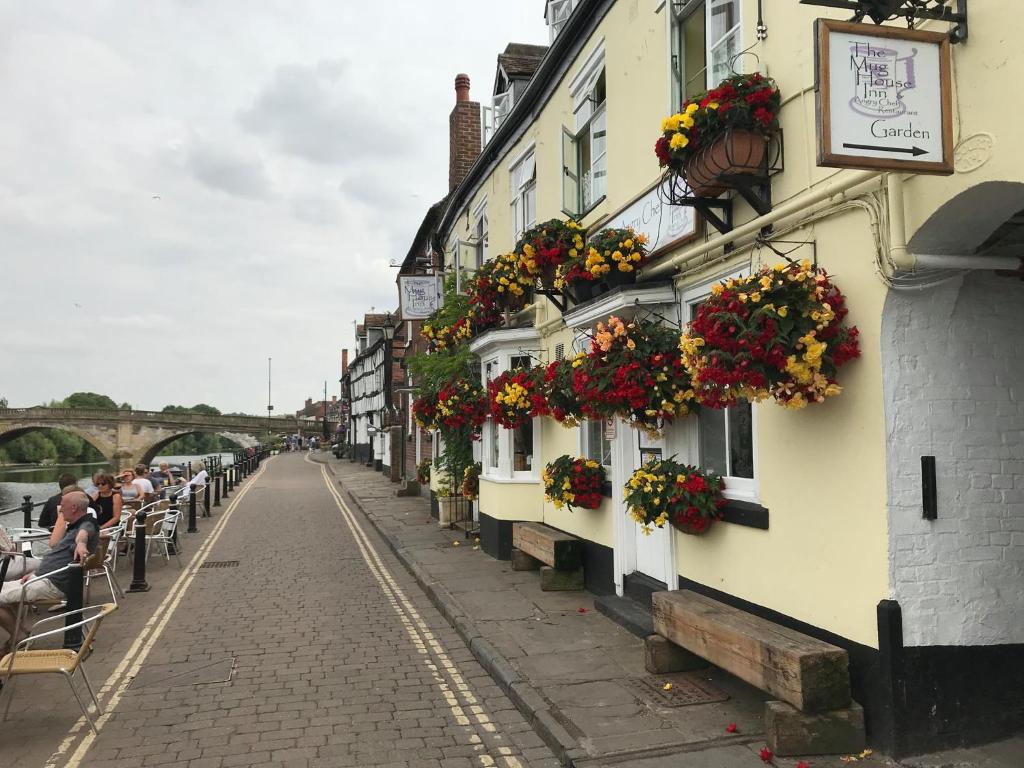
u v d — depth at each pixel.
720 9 5.82
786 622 4.77
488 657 6.02
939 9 3.29
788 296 3.95
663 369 5.70
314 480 31.50
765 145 4.90
